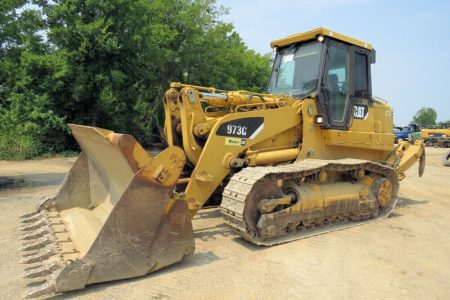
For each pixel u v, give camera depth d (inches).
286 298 149.1
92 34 725.3
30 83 756.0
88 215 211.3
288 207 214.5
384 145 305.6
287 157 247.4
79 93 753.6
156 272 170.2
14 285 158.2
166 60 903.7
